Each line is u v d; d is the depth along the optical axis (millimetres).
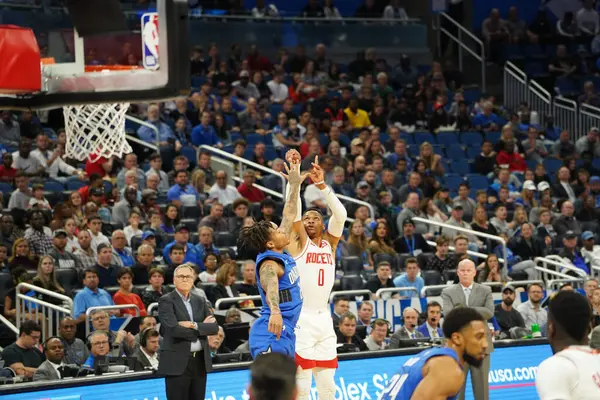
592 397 5930
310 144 22062
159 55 6461
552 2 33500
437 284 17266
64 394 10875
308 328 9719
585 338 6113
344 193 20406
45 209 17000
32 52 6875
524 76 29609
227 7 28766
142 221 17875
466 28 32719
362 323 14812
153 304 14383
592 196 22641
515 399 13633
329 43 30031
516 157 24219
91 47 6816
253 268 15664
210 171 20703
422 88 27734
